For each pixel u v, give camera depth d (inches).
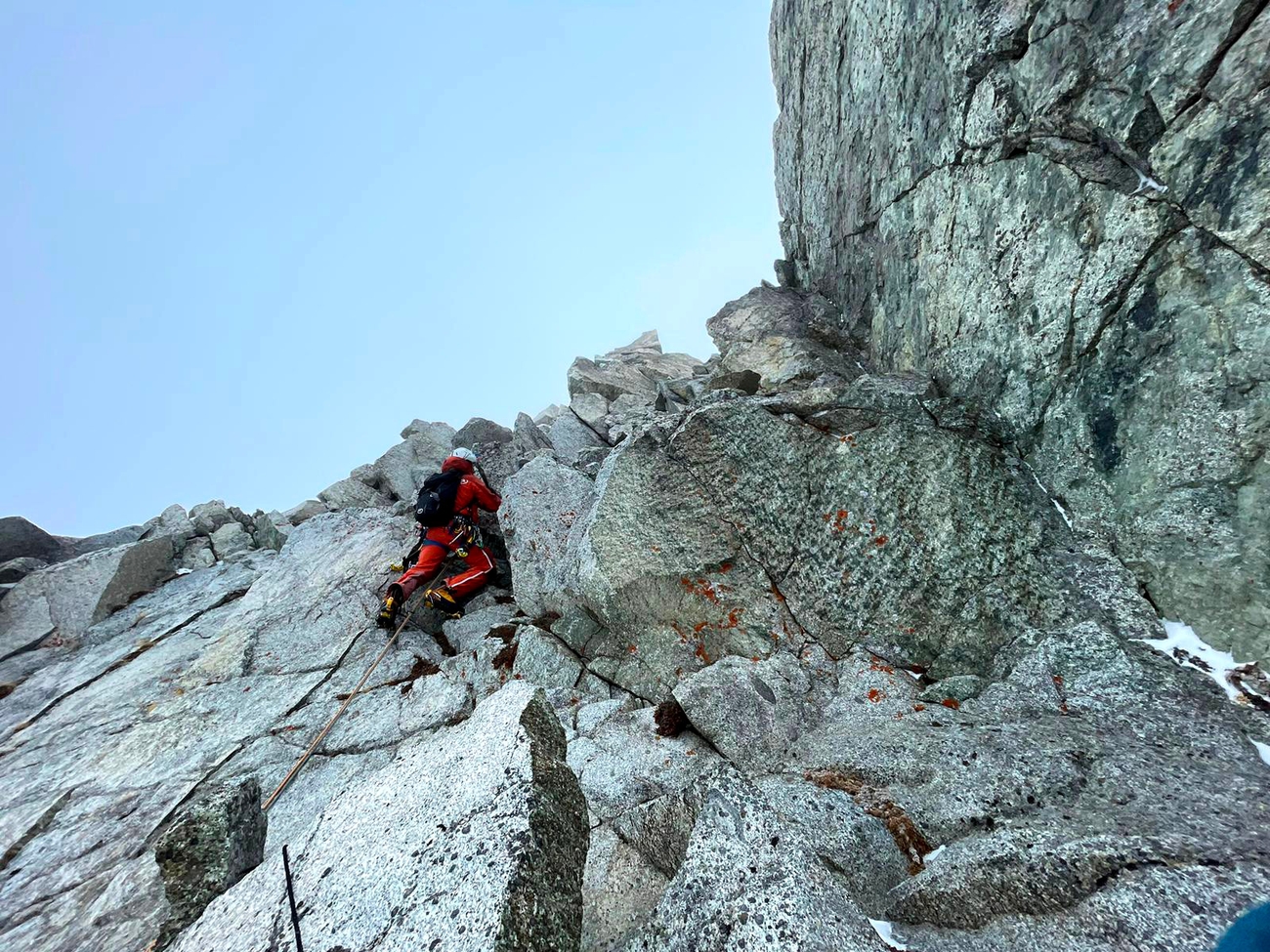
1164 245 152.1
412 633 315.0
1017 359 206.2
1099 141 168.4
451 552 347.6
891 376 258.4
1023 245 198.8
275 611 338.0
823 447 231.6
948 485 208.8
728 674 199.2
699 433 247.1
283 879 119.6
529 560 305.0
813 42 374.9
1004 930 103.7
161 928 124.1
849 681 195.2
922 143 254.2
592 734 207.3
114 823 214.8
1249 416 136.0
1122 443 169.9
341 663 295.1
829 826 133.0
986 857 112.6
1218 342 140.6
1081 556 181.0
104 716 284.0
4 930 177.3
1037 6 180.9
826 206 386.6
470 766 129.2
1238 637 142.6
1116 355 168.7
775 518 231.1
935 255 251.6
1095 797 125.8
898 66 267.7
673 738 195.3
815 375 317.4
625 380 639.8
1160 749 133.5
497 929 92.3
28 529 474.3
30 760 261.1
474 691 253.6
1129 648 158.1
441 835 114.0
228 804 137.0
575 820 120.1
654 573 233.8
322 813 134.7
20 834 216.1
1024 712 156.5
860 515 218.2
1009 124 198.5
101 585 403.9
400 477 553.3
